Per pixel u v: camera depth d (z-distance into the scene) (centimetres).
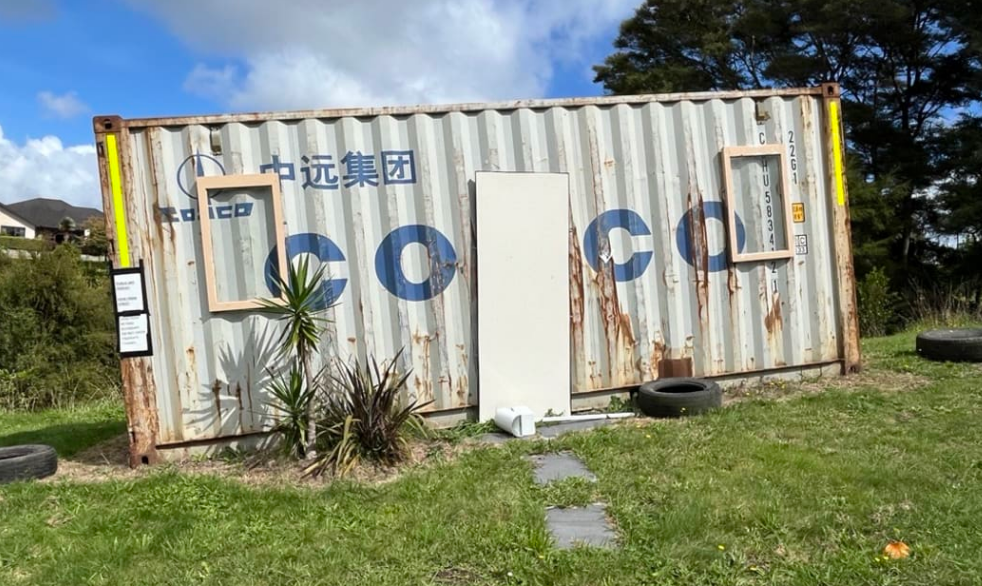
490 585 355
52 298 1248
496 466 536
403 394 649
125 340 590
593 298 696
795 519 405
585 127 688
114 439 736
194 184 606
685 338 720
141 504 490
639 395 677
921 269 2675
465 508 447
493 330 663
